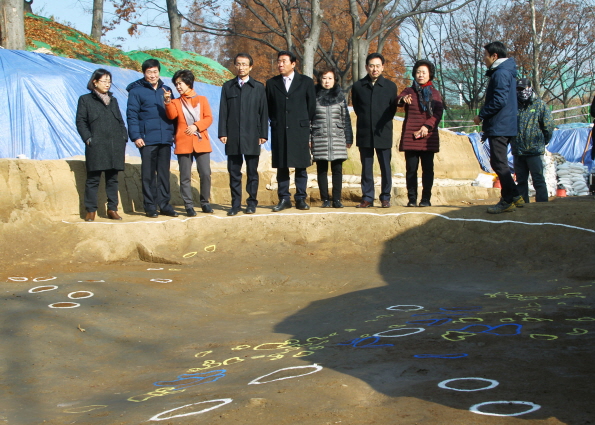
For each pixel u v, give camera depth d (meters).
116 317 5.11
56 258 7.31
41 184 8.13
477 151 20.03
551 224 6.95
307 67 21.88
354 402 2.79
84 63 12.93
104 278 6.37
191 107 8.55
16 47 13.48
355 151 14.16
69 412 3.17
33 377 3.84
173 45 26.09
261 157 13.41
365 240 7.75
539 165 8.61
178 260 7.49
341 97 8.73
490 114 7.10
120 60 18.53
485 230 7.24
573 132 25.14
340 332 4.46
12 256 7.18
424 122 8.28
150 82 8.52
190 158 8.62
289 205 9.00
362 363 3.47
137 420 2.84
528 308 4.60
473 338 3.81
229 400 2.98
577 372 2.98
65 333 4.67
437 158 17.39
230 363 3.90
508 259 6.73
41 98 11.49
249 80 8.41
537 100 8.49
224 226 8.27
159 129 8.52
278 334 4.65
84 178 8.78
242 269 7.11
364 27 22.83
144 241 7.90
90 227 7.85
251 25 33.72
